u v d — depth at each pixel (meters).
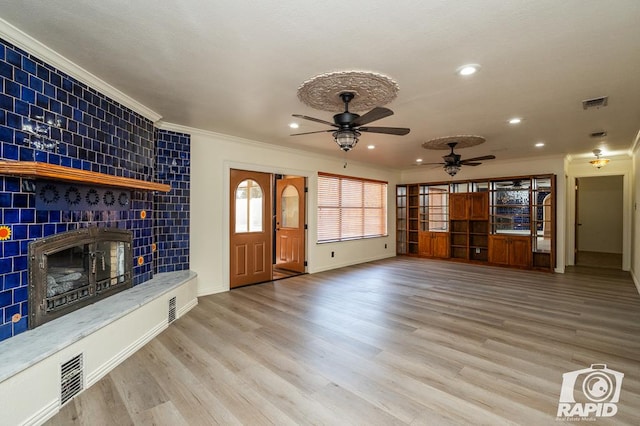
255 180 5.45
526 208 6.96
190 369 2.54
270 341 3.07
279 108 3.59
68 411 2.01
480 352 2.85
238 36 2.13
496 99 3.29
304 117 2.85
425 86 2.94
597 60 2.46
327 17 1.91
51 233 2.41
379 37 2.13
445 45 2.24
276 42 2.20
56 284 2.54
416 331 3.34
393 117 3.89
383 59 2.44
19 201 2.17
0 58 2.03
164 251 4.25
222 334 3.25
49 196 2.39
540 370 2.53
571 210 7.39
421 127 4.35
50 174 1.96
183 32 2.09
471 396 2.17
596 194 9.60
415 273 6.40
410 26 2.01
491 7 1.81
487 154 6.45
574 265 7.34
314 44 2.23
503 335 3.23
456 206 7.89
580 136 4.89
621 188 9.25
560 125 4.26
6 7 1.81
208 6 1.80
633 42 2.19
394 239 8.86
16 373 1.75
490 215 7.35
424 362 2.66
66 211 2.55
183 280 3.81
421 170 8.70
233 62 2.51
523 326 3.48
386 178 8.55
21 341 2.05
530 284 5.45
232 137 4.93
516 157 6.84
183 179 4.42
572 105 3.46
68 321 2.40
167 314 3.45
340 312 3.95
